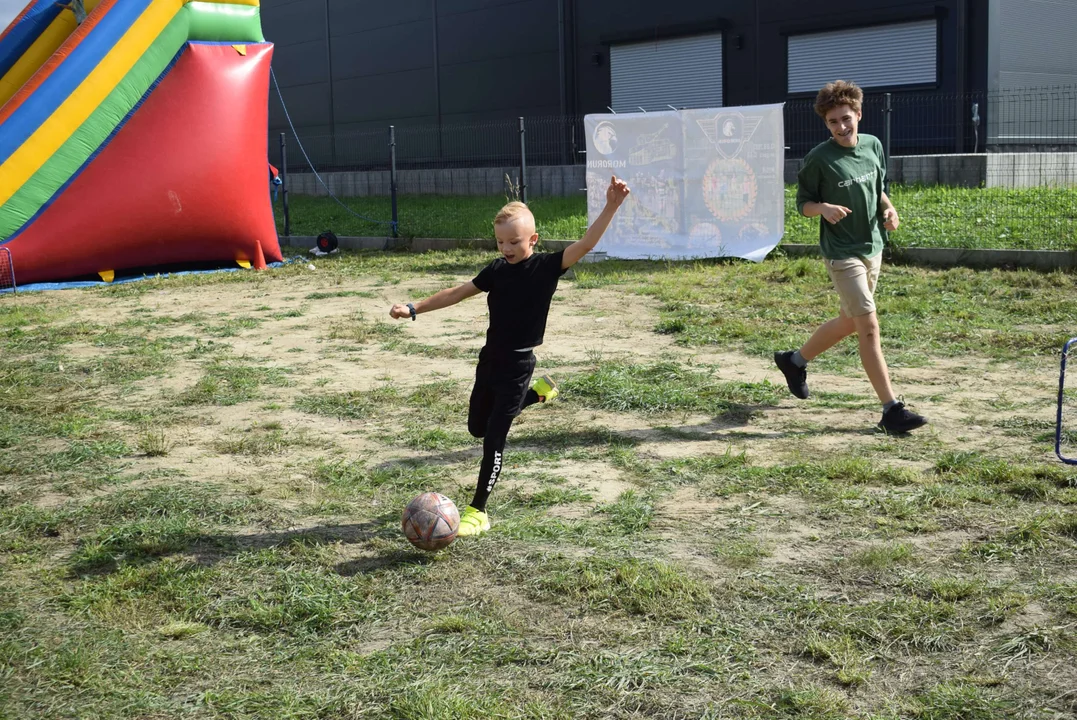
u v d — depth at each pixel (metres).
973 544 4.53
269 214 17.36
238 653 3.82
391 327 10.80
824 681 3.46
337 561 4.63
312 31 36.53
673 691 3.42
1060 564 4.30
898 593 4.09
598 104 29.20
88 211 15.30
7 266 14.99
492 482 4.93
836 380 7.80
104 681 3.60
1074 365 7.96
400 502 5.41
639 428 6.71
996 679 3.40
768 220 14.64
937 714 3.20
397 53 33.91
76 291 15.01
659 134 15.34
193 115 15.84
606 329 10.23
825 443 6.20
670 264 14.76
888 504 5.03
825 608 3.96
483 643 3.80
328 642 3.88
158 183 15.68
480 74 31.75
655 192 15.52
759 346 9.02
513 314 4.89
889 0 23.23
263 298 13.59
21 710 3.42
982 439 6.15
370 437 6.73
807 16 24.72
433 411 7.26
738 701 3.33
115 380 8.70
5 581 4.53
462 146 32.34
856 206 6.39
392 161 20.02
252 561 4.64
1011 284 11.54
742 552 4.55
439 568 4.52
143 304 13.42
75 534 5.15
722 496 5.35
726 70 26.48
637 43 28.09
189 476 6.02
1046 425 6.36
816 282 12.38
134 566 4.63
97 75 14.98
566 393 7.58
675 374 8.02
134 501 5.46
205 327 11.27
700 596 4.08
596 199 16.09
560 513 5.18
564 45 29.42
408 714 3.30
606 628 3.89
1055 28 23.31
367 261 17.39
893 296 11.02
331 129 36.62
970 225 14.87
